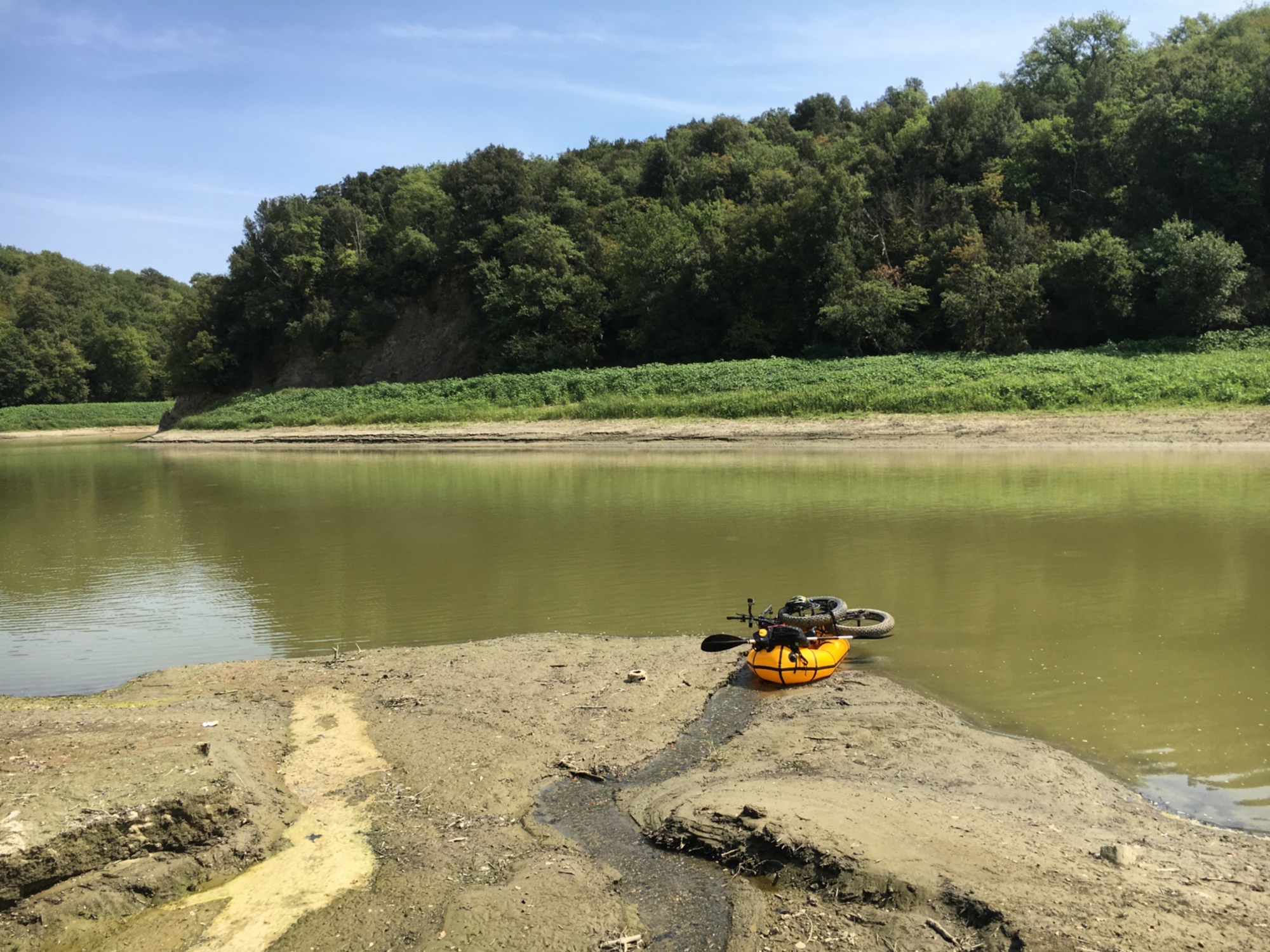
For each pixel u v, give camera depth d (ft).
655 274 167.94
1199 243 123.34
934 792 19.44
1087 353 120.06
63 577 48.11
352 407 161.17
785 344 158.51
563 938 15.05
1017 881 15.21
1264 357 106.83
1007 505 54.75
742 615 34.01
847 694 26.21
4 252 399.65
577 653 31.07
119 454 149.28
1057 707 24.38
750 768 21.39
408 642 33.76
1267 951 13.02
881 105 234.58
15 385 281.54
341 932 15.64
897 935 14.37
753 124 256.11
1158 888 14.97
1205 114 140.15
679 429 109.81
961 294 135.54
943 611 33.76
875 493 61.93
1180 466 67.77
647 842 18.40
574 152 287.89
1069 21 196.24
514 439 120.06
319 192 241.76
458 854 18.13
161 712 25.99
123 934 15.93
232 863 17.93
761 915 15.34
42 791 18.15
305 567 47.60
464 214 198.39
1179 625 30.76
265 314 202.59
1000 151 168.25
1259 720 22.82
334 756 23.22
